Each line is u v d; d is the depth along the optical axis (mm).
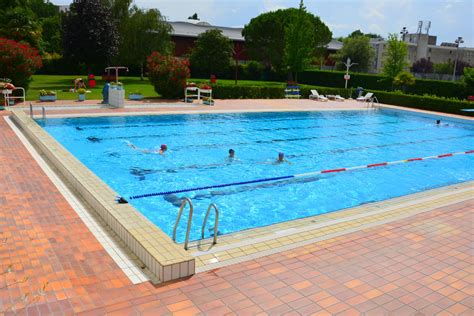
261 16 47000
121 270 4324
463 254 5031
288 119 19016
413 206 6938
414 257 4906
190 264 4250
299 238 5395
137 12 33531
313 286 4137
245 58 54312
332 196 8562
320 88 28859
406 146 14266
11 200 6414
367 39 56062
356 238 5453
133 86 29359
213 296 3885
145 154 11320
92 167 9953
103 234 5242
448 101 22922
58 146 9578
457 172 10844
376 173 10469
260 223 6996
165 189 8547
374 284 4223
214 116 18188
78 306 3621
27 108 16781
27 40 35062
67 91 23844
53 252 4676
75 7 29656
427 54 77812
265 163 11016
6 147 10203
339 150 13172
